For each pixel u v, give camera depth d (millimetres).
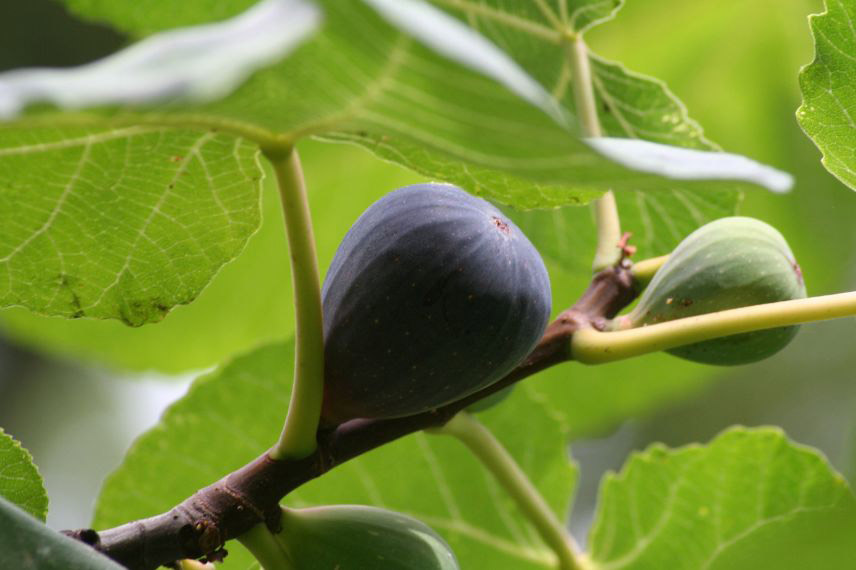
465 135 584
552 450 804
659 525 779
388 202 655
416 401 649
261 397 814
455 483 797
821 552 669
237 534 646
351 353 645
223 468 811
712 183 579
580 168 583
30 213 665
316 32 564
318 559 653
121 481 807
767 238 697
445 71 565
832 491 770
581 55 735
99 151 650
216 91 540
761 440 772
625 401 1041
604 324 686
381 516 663
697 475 777
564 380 1028
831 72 688
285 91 586
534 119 567
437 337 642
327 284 654
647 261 704
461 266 643
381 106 586
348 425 657
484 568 799
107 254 680
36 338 1051
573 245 815
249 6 722
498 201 685
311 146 1006
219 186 666
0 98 536
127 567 637
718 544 776
